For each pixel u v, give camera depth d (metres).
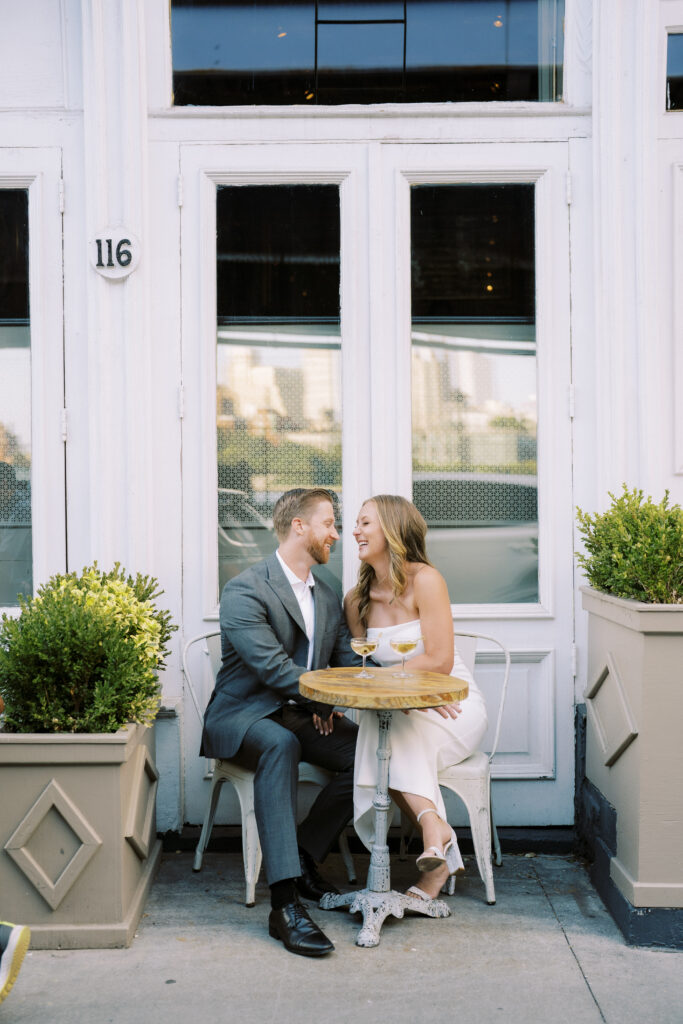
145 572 3.51
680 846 2.75
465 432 3.62
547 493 3.54
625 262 3.46
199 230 3.53
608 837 3.05
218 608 3.57
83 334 3.53
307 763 3.19
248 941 2.79
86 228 3.49
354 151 3.54
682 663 2.72
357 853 3.51
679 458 3.47
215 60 3.58
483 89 3.59
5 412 3.59
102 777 2.73
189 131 3.53
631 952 2.73
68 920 2.75
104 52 3.45
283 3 3.58
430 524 3.63
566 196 3.53
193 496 3.55
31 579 3.60
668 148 3.46
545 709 3.55
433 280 3.60
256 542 3.63
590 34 3.50
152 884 3.18
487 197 3.58
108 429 3.48
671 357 3.47
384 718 2.80
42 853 2.74
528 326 3.60
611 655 3.04
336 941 2.79
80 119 3.51
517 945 2.77
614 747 2.97
